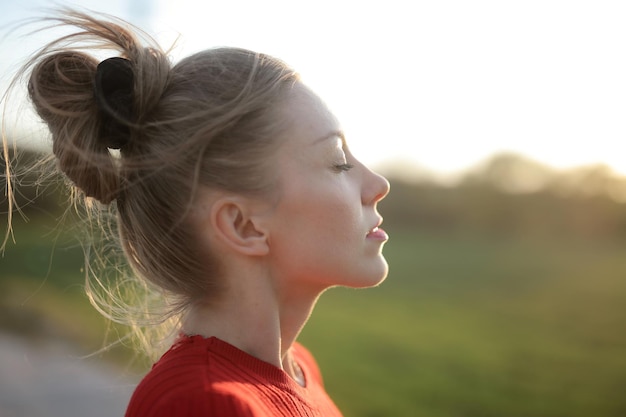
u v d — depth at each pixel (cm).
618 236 2659
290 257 125
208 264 125
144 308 154
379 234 135
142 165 124
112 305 166
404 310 1486
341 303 1562
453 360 974
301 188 123
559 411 701
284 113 125
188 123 122
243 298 125
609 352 1049
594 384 834
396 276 2062
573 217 2789
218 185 121
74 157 128
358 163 135
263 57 132
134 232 132
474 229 3106
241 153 121
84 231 172
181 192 123
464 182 3131
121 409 514
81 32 132
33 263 1172
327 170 126
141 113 124
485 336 1191
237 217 123
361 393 741
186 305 133
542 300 1620
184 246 125
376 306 1532
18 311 868
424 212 3188
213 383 108
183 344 121
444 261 2408
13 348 698
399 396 737
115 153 137
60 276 1112
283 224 124
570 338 1173
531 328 1276
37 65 129
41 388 557
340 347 1038
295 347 174
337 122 132
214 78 125
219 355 117
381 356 983
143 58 126
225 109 121
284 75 129
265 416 109
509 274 2070
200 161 121
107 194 131
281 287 128
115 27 132
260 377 120
